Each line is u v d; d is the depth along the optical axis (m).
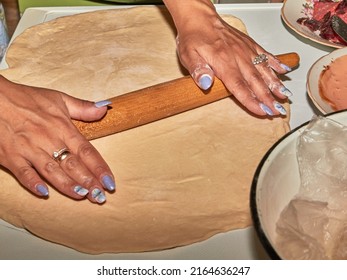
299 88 0.92
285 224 0.57
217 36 0.85
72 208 0.72
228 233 0.69
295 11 1.07
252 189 0.55
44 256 0.68
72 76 0.93
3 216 0.72
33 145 0.72
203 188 0.74
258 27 1.06
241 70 0.82
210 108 0.87
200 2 0.89
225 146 0.80
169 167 0.77
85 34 1.04
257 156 0.79
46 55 0.99
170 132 0.83
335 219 0.60
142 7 1.10
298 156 0.61
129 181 0.75
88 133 0.79
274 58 0.87
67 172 0.71
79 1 1.23
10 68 0.96
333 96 0.85
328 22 1.03
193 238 0.68
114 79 0.92
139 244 0.67
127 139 0.82
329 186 0.61
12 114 0.74
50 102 0.76
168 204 0.72
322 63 0.90
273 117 0.84
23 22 1.09
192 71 0.82
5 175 0.77
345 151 0.62
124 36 1.03
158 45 1.00
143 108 0.81
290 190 0.61
